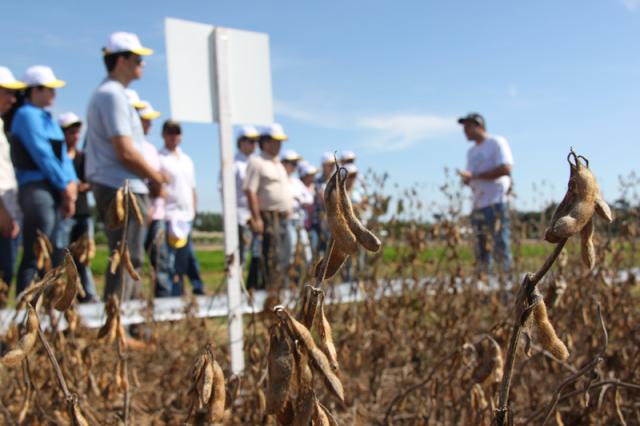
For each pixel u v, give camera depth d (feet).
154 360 14.76
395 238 16.63
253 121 13.26
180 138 22.76
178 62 12.51
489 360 6.34
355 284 14.40
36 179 16.84
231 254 12.21
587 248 4.26
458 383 10.94
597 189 4.11
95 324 15.85
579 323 13.00
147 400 12.45
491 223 21.75
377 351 13.37
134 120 16.44
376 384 13.03
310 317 4.25
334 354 4.45
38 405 8.73
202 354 5.53
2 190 15.42
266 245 22.50
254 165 22.95
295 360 4.19
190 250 25.70
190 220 22.70
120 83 16.31
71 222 21.17
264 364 9.39
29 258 16.10
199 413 9.46
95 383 10.07
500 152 22.33
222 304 20.66
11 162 16.79
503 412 4.66
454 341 13.56
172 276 23.50
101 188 15.75
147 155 19.21
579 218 4.03
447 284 16.79
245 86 13.25
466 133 24.00
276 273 16.72
